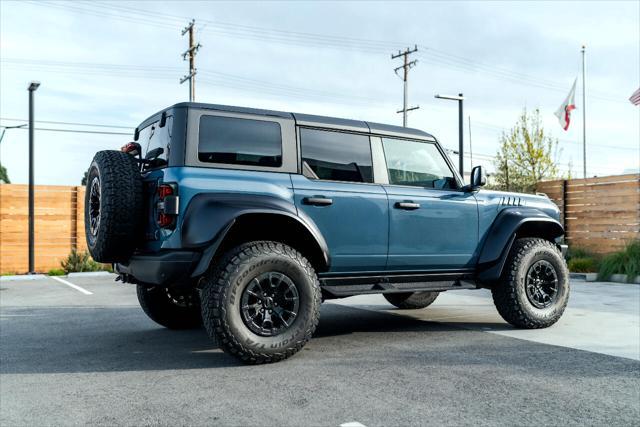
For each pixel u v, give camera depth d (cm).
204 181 415
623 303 760
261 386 361
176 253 403
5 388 366
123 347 496
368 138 513
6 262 1461
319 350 471
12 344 513
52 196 1513
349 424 290
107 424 296
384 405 321
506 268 562
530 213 582
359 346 486
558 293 577
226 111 445
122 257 452
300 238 470
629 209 1216
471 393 343
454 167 568
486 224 564
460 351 462
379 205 495
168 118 445
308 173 471
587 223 1326
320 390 351
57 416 310
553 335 533
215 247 405
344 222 476
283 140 464
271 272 422
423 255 523
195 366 420
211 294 405
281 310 430
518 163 2395
